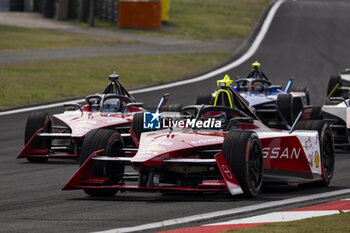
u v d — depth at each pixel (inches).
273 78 4584.2
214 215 1072.8
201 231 955.3
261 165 1278.3
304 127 1507.1
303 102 2746.1
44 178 1596.9
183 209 1138.7
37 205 1220.5
